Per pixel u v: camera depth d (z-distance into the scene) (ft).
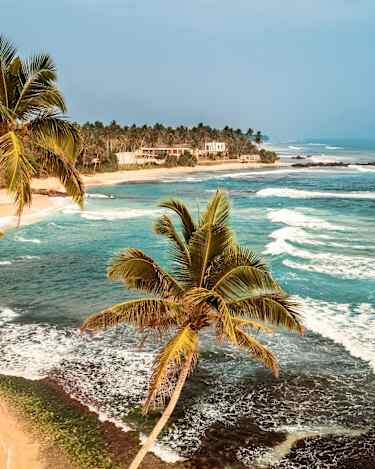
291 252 107.45
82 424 44.88
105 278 91.35
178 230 131.03
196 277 31.73
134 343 62.34
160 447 41.78
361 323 67.41
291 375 53.88
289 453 41.11
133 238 129.70
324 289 82.33
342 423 45.19
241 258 31.19
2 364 56.24
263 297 31.76
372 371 54.34
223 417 46.16
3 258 107.04
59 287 86.12
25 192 36.58
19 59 37.88
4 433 43.14
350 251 109.70
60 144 39.32
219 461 40.14
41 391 50.52
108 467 39.14
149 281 32.65
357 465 39.60
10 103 38.34
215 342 61.82
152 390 28.27
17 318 71.15
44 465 39.17
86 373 54.44
